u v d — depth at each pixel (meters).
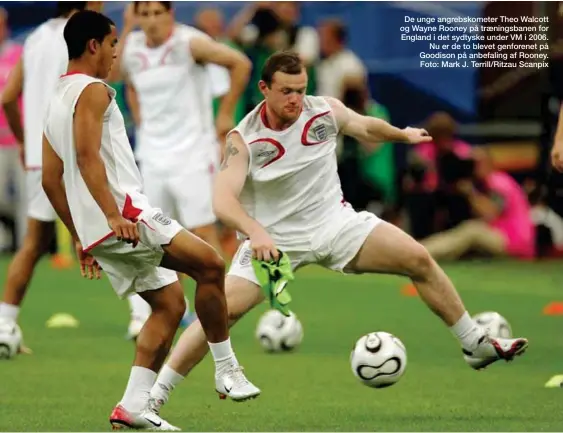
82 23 24.47
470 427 25.33
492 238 62.84
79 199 24.22
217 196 26.39
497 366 34.66
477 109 62.81
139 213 24.12
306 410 27.97
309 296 52.28
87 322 44.50
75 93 23.77
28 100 37.12
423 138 28.30
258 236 25.52
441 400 29.28
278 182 27.41
